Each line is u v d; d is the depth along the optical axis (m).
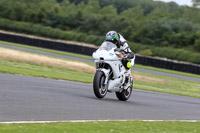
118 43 31.05
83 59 104.44
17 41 147.00
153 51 174.00
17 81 34.75
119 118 22.97
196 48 173.62
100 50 30.16
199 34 179.50
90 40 194.12
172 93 52.88
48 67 66.25
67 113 21.78
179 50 169.50
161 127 21.39
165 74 94.62
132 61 33.16
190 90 66.69
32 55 79.69
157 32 191.50
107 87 30.45
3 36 149.00
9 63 60.22
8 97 24.14
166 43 183.50
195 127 23.27
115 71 30.41
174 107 33.78
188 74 107.88
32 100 24.41
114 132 18.00
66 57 101.69
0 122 16.91
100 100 29.64
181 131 20.98
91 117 21.77
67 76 54.28
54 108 22.69
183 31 194.12
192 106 37.34
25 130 15.81
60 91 31.91
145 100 36.56
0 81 32.28
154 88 58.88
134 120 22.58
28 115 19.55
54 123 18.20
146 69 101.88
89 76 63.59
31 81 37.06
